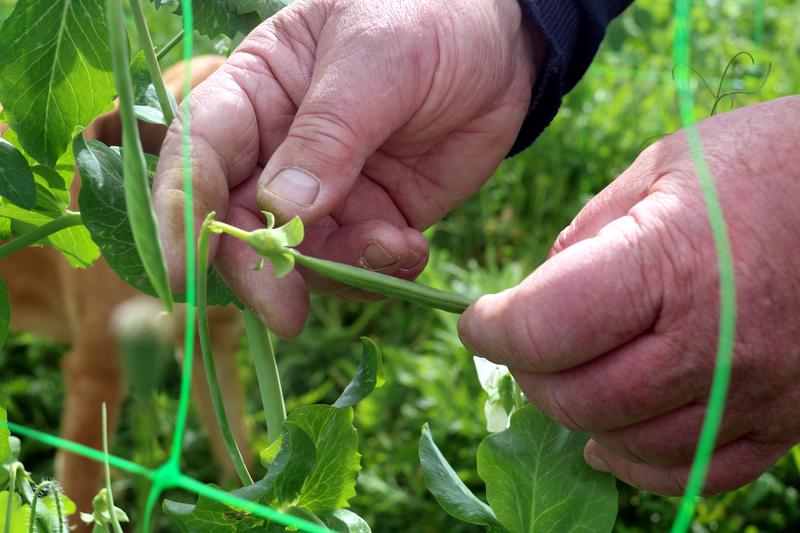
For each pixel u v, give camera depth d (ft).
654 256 1.19
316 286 1.62
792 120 1.22
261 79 1.47
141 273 1.34
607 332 1.20
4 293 1.49
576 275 1.20
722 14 6.40
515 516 1.35
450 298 1.25
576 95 5.86
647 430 1.27
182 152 1.34
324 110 1.36
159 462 3.37
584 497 1.33
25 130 1.39
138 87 1.44
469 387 4.30
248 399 4.96
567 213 5.45
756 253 1.19
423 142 1.64
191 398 4.49
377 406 4.35
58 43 1.36
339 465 1.31
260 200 1.35
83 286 3.99
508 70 1.65
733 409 1.25
